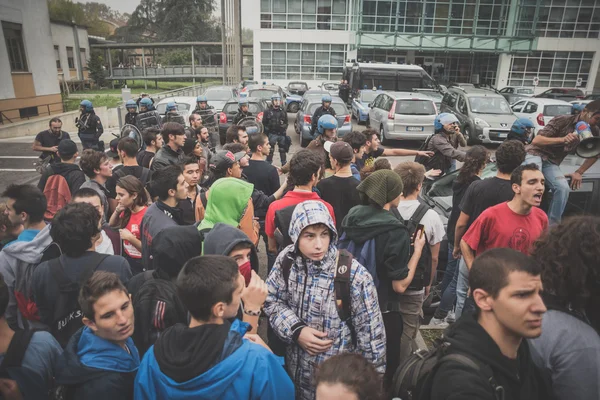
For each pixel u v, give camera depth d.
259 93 19.25
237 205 2.85
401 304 2.95
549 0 31.88
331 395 1.34
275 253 3.56
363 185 2.59
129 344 1.87
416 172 3.09
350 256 2.24
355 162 5.29
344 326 2.22
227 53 39.72
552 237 1.62
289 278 2.28
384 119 13.62
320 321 2.21
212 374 1.45
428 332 3.94
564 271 1.52
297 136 15.77
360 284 2.18
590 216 1.61
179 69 50.38
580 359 1.44
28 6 20.44
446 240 4.56
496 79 34.25
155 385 1.52
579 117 3.98
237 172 3.88
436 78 34.91
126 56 66.25
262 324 4.12
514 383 1.36
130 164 4.64
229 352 1.52
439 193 5.41
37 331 1.86
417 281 2.89
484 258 1.43
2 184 9.57
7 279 2.46
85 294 1.68
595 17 32.31
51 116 20.47
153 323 2.01
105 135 18.55
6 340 1.73
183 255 2.22
